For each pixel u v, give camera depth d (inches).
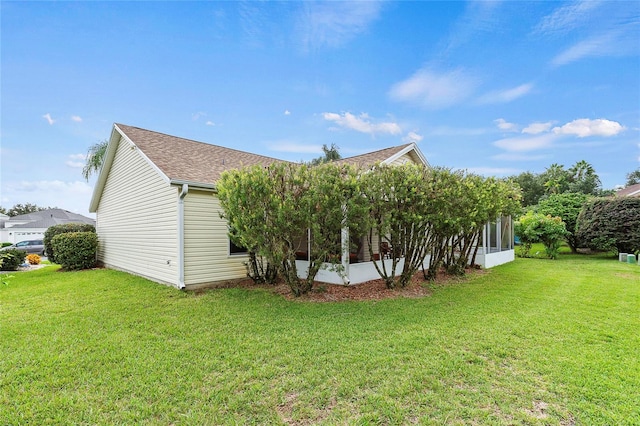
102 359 161.2
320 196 263.6
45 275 439.5
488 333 193.8
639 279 376.8
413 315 232.8
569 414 114.0
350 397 125.5
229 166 420.8
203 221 339.9
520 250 689.0
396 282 341.7
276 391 130.0
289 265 291.3
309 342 180.9
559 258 625.3
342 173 280.5
